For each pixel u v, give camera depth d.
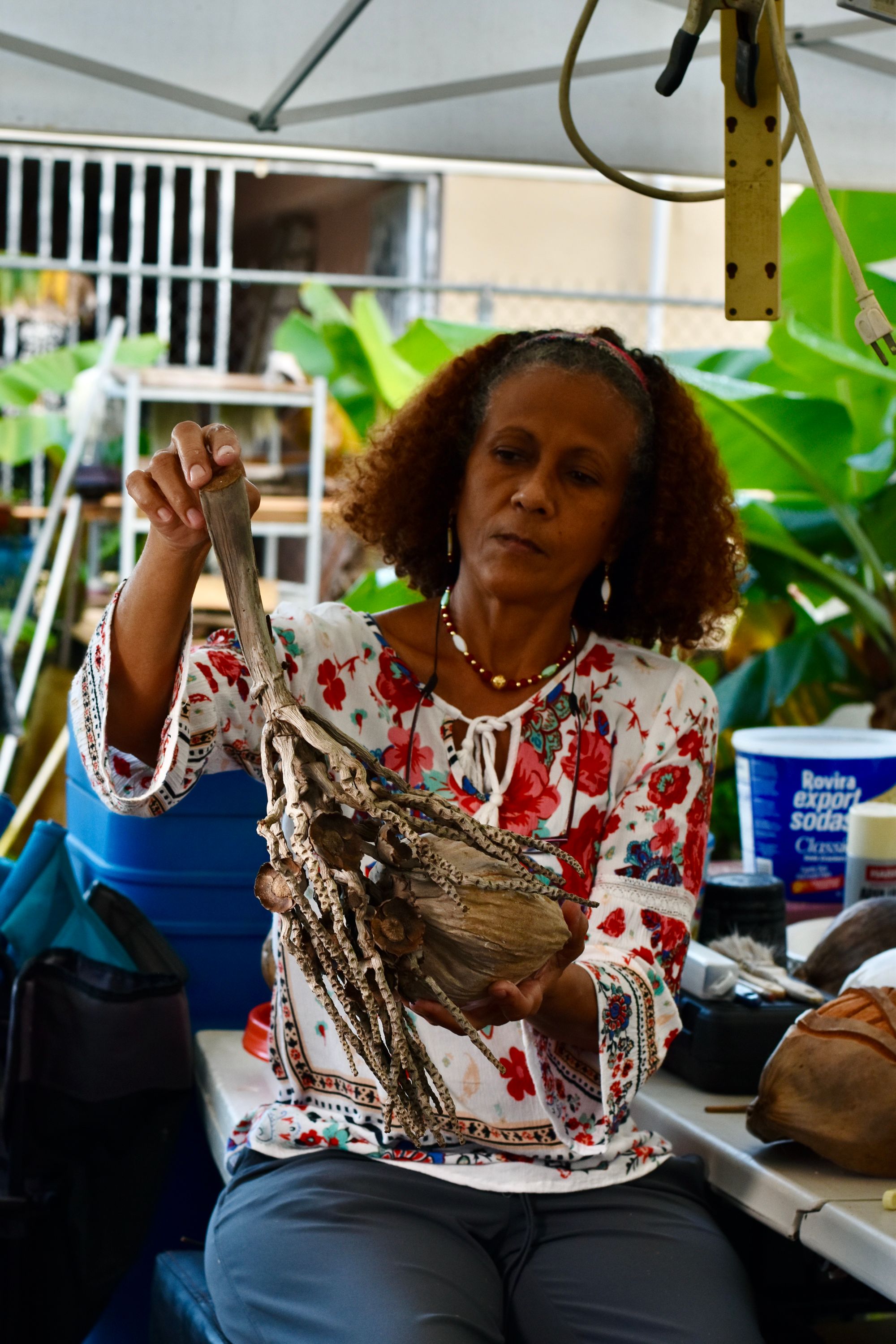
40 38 1.97
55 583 5.27
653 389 1.63
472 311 7.45
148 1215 1.80
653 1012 1.39
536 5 1.99
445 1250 1.27
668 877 1.46
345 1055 1.39
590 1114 1.41
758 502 3.56
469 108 2.12
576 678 1.52
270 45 1.98
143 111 2.11
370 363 4.39
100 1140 1.78
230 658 1.37
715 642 1.80
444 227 7.36
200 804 2.00
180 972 1.92
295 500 5.02
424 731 1.46
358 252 8.16
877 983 1.46
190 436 1.12
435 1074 0.99
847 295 3.34
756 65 1.20
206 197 8.84
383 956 0.99
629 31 2.02
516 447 1.45
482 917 1.02
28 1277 1.75
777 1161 1.42
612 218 7.50
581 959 1.39
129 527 4.66
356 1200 1.31
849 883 1.99
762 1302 1.73
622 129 2.15
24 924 1.84
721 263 7.52
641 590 1.68
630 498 1.60
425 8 1.98
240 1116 1.64
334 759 0.96
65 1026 1.77
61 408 6.47
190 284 8.14
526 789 1.46
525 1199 1.36
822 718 3.56
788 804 2.19
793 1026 1.42
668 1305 1.26
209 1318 1.41
